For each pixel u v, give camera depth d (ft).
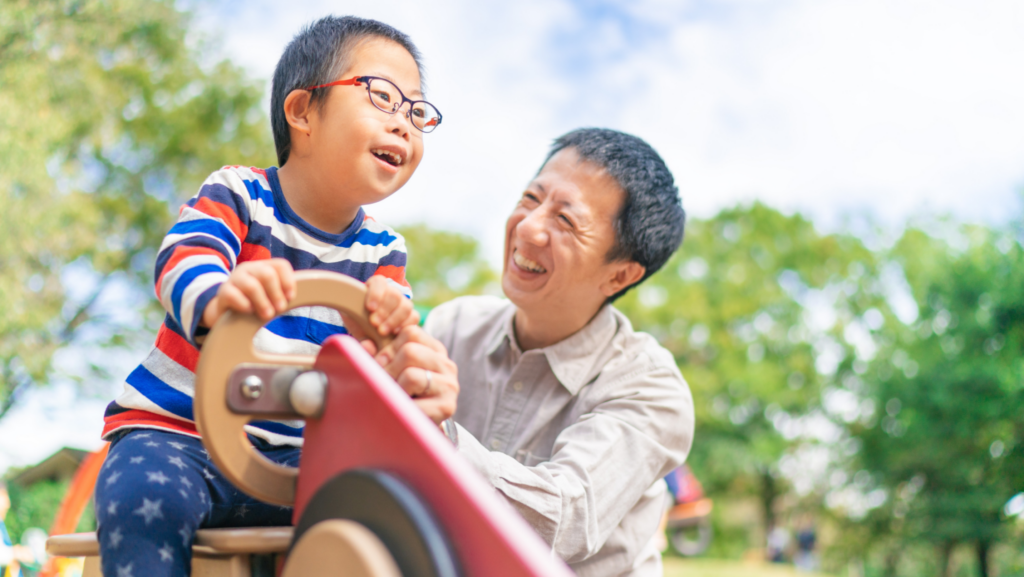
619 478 3.93
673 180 4.91
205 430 2.02
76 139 30.81
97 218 29.66
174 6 30.89
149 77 32.12
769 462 61.87
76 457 17.78
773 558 60.64
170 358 2.76
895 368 52.54
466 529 1.52
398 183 3.07
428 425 1.73
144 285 35.04
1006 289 46.70
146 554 2.20
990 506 45.62
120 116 31.86
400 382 2.30
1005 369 45.65
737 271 66.74
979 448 47.44
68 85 26.94
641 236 4.52
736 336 65.57
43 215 25.20
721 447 63.41
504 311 5.11
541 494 3.32
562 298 4.48
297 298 2.13
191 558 2.29
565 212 4.39
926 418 48.60
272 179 3.11
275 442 2.88
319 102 3.00
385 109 2.99
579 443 3.94
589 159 4.54
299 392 2.01
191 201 2.80
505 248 4.79
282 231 3.04
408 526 1.57
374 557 1.57
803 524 65.82
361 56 3.05
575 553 3.62
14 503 11.86
